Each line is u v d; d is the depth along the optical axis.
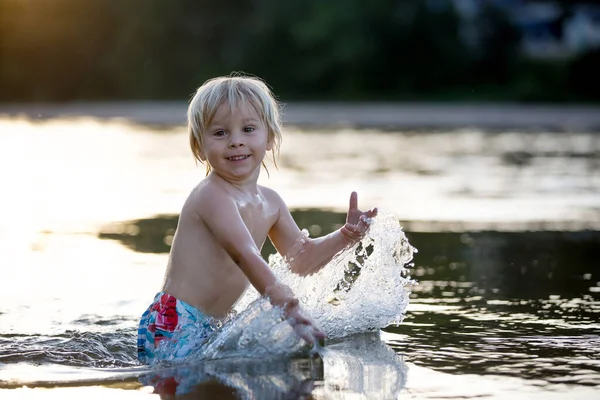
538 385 3.26
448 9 34.03
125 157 14.28
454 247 6.74
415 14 33.69
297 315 3.86
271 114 4.33
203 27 34.00
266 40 34.03
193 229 4.17
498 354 3.74
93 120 23.38
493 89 33.22
